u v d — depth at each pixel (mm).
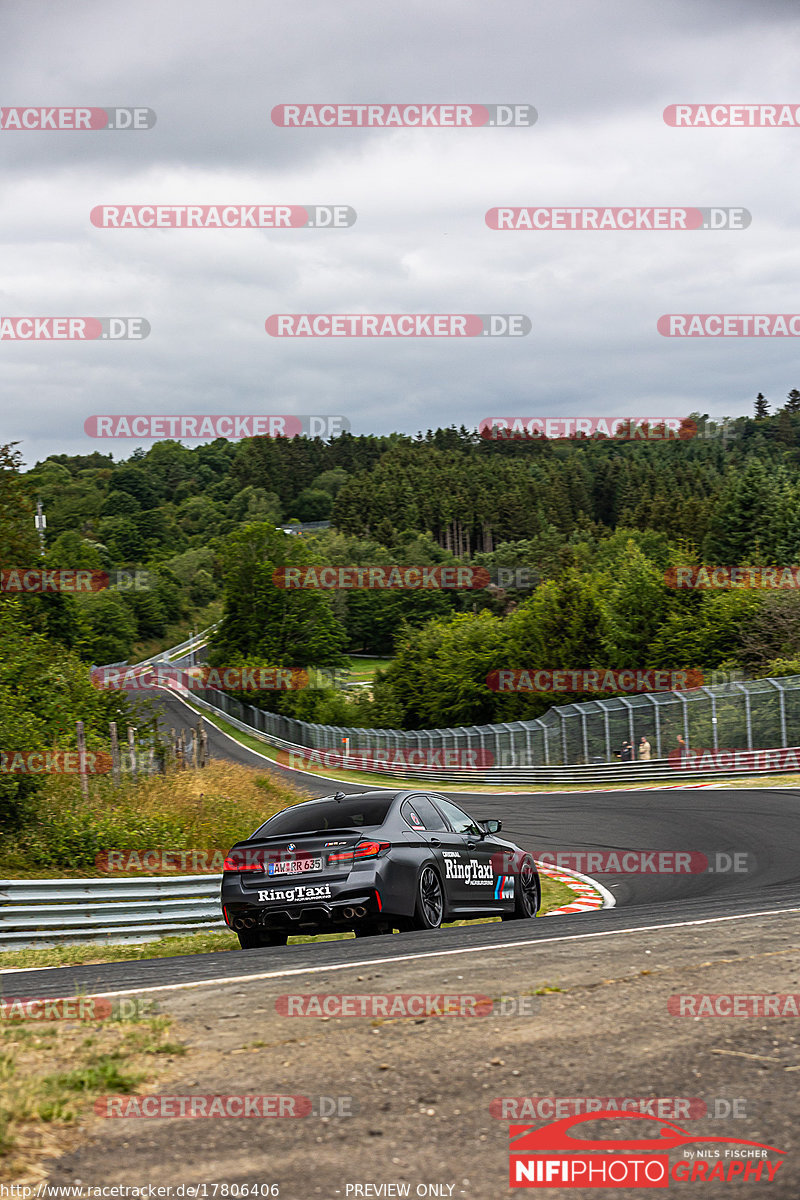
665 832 22812
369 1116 3926
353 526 179500
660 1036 4859
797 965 6340
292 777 50500
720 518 82625
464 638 61781
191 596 154375
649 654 51844
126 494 179625
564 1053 4629
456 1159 3545
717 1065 4430
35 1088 4188
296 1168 3494
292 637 96938
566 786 38656
